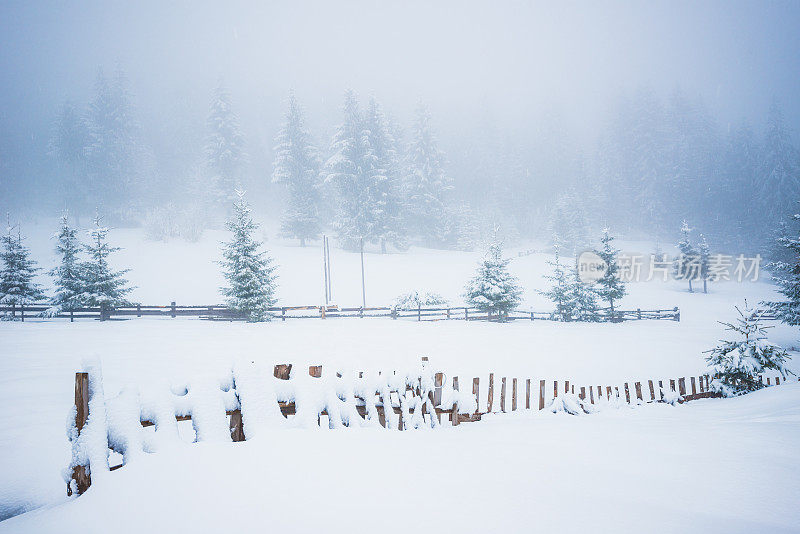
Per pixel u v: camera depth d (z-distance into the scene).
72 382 10.59
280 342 19.30
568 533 2.27
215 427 4.10
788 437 4.76
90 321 26.02
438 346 19.52
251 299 27.41
